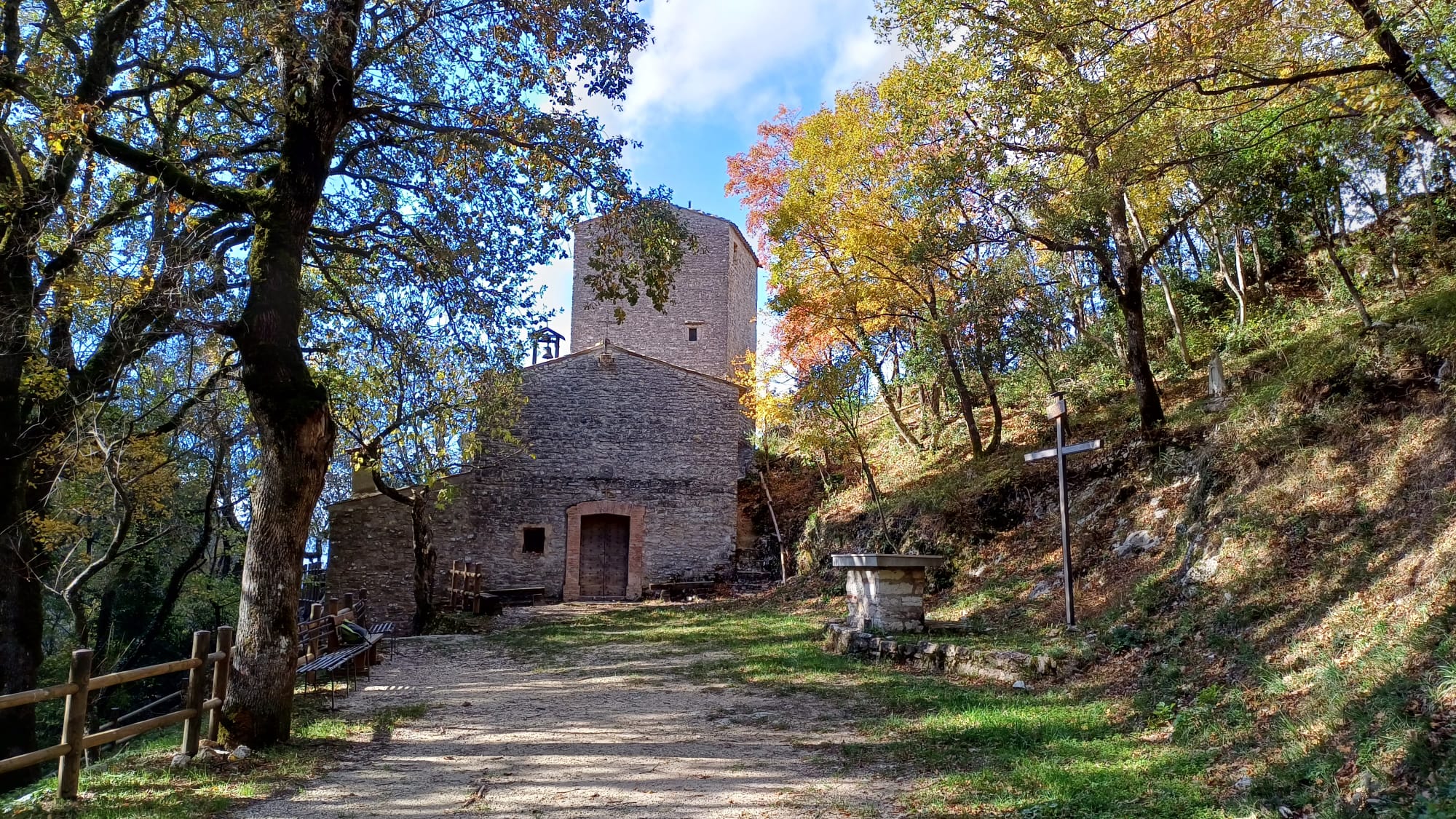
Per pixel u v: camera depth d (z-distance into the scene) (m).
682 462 23.06
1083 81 8.62
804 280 17.59
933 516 15.29
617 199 10.07
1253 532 8.11
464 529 21.70
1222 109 8.99
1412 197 13.12
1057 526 12.76
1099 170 9.45
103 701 17.92
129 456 11.78
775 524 22.56
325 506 23.98
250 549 6.98
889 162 15.37
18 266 9.48
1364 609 5.91
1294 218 11.81
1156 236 14.37
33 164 9.74
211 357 11.58
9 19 9.09
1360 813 3.90
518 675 10.90
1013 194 11.41
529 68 9.60
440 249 10.30
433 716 8.23
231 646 6.86
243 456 17.12
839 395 17.11
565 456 22.66
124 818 4.91
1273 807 4.33
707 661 11.10
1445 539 5.74
